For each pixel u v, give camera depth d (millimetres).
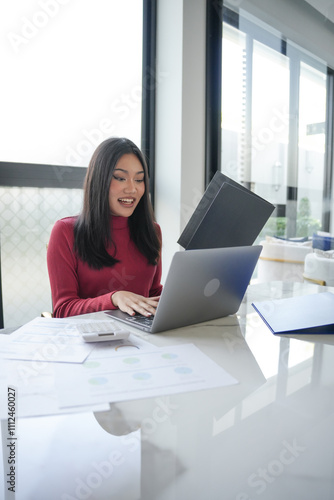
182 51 2764
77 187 2561
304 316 1003
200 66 2918
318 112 3277
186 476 420
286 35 3234
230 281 986
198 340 869
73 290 1374
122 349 789
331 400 596
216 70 3021
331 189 3318
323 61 3135
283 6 3162
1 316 2271
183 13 2729
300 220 3531
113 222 1497
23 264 2369
